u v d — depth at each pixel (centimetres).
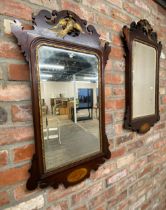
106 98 96
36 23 65
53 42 69
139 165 124
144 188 131
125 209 114
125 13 105
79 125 82
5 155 62
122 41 102
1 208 63
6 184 63
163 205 159
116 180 106
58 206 78
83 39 79
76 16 77
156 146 141
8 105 62
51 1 72
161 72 141
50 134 71
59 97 73
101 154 91
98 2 90
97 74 85
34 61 64
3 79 61
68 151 79
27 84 66
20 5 64
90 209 92
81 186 87
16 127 64
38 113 67
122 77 104
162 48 140
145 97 120
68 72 75
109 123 99
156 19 132
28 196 69
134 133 116
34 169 68
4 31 60
